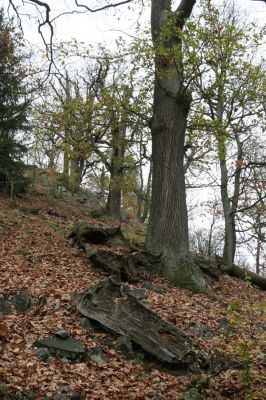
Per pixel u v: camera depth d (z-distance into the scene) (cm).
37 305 904
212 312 1049
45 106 2012
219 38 1141
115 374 697
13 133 2438
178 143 1363
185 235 1331
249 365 630
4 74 2252
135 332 799
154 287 1155
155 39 1389
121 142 2036
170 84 1373
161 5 1426
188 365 738
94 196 3506
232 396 654
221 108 1748
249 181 2273
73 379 652
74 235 1583
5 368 623
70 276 1141
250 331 945
